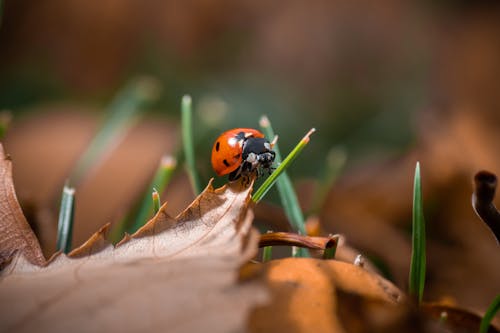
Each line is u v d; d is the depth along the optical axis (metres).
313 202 0.17
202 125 0.18
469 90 0.29
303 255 0.12
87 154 0.16
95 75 0.31
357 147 0.27
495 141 0.18
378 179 0.18
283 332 0.10
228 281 0.10
